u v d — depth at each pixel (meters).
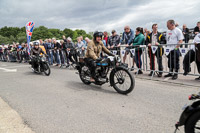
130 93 4.00
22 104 3.54
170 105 3.20
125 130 2.40
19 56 13.10
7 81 5.91
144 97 3.69
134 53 5.84
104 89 4.41
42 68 6.84
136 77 5.60
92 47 4.23
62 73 7.06
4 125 2.66
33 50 7.11
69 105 3.38
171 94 3.79
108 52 4.50
